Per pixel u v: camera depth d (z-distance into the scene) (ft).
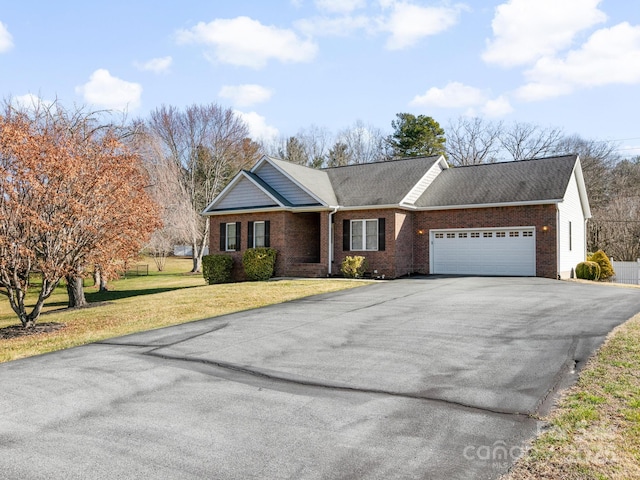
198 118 152.66
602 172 146.00
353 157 195.62
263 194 78.79
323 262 75.25
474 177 79.66
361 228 74.23
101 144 56.18
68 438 16.58
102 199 47.91
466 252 73.26
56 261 44.68
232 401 19.94
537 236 67.87
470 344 28.19
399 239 72.74
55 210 43.42
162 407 19.40
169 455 15.12
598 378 20.90
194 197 143.74
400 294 50.75
